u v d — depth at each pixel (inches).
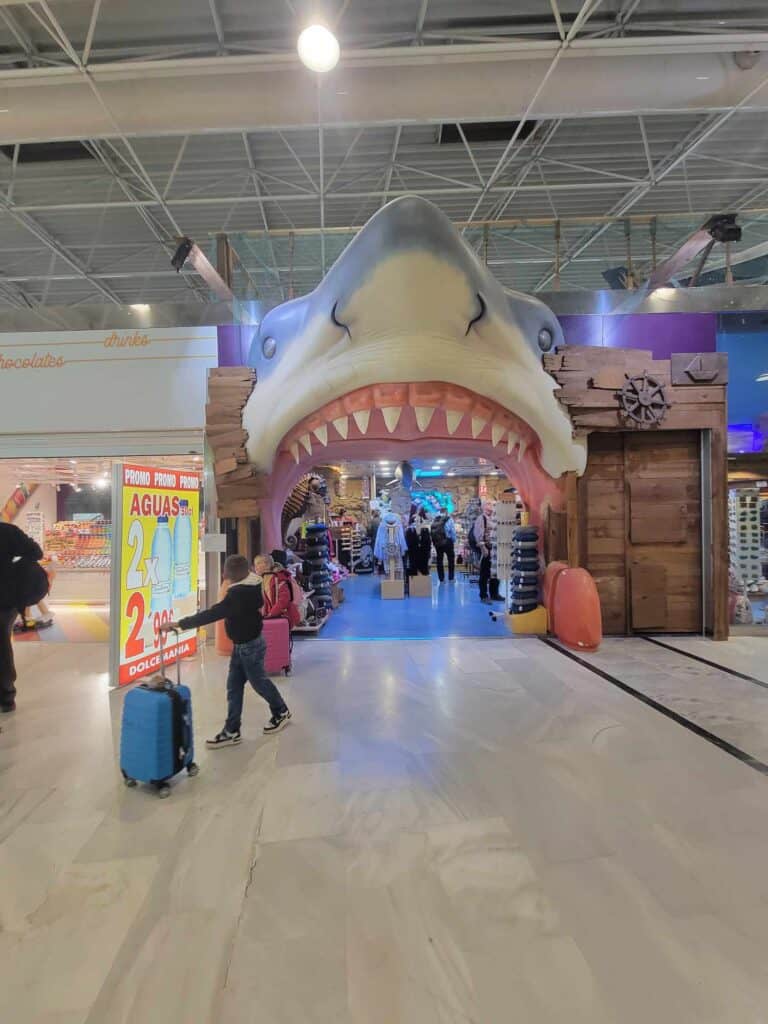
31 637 287.3
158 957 76.2
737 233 285.1
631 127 327.9
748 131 329.1
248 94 250.8
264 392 233.8
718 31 245.9
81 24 245.6
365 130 329.4
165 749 120.4
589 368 251.6
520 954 75.8
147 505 216.5
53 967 74.9
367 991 70.1
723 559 266.2
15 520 370.0
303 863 96.3
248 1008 67.9
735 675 206.5
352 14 243.3
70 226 418.0
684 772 129.0
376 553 437.7
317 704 177.5
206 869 95.3
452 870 93.9
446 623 308.3
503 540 336.5
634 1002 68.1
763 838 102.9
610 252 454.0
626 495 275.1
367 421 213.5
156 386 271.0
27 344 274.8
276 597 216.5
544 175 374.0
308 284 484.7
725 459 266.2
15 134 264.1
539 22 249.9
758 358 284.0
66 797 120.9
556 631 260.2
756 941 78.0
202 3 235.3
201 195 386.3
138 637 211.6
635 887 89.2
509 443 235.3
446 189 368.8
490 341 205.0
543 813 111.5
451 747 143.6
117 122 259.0
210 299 551.2
